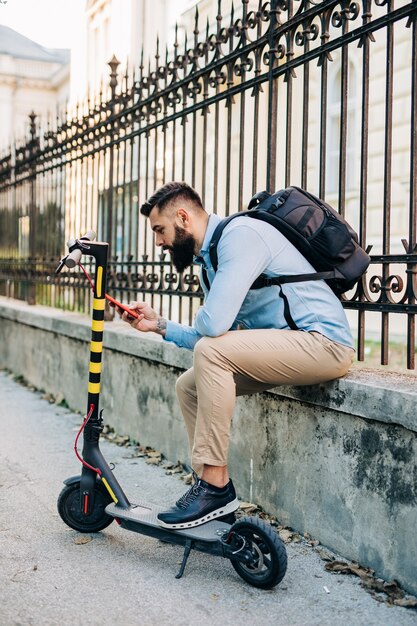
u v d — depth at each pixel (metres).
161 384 4.28
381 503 2.62
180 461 4.07
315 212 2.74
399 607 2.44
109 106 5.42
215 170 3.86
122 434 4.82
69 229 6.33
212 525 2.70
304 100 3.20
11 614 2.37
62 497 3.08
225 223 2.75
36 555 2.88
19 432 4.99
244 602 2.49
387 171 2.85
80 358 5.57
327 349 2.71
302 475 3.04
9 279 8.48
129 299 5.06
